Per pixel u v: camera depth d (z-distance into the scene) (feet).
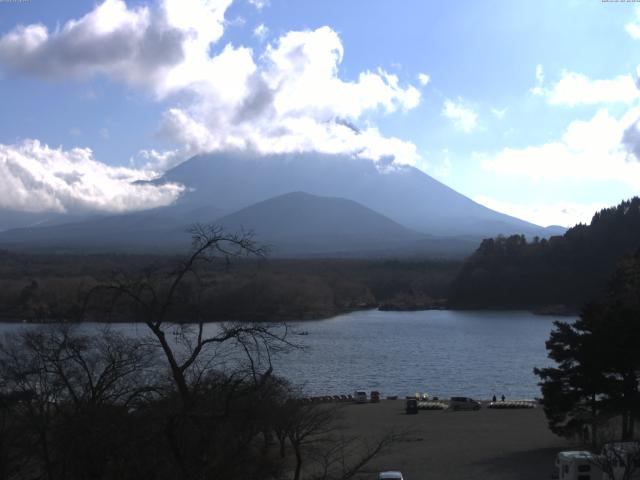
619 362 131.75
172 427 50.31
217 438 52.85
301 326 471.62
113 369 65.31
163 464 53.31
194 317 57.47
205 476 50.78
